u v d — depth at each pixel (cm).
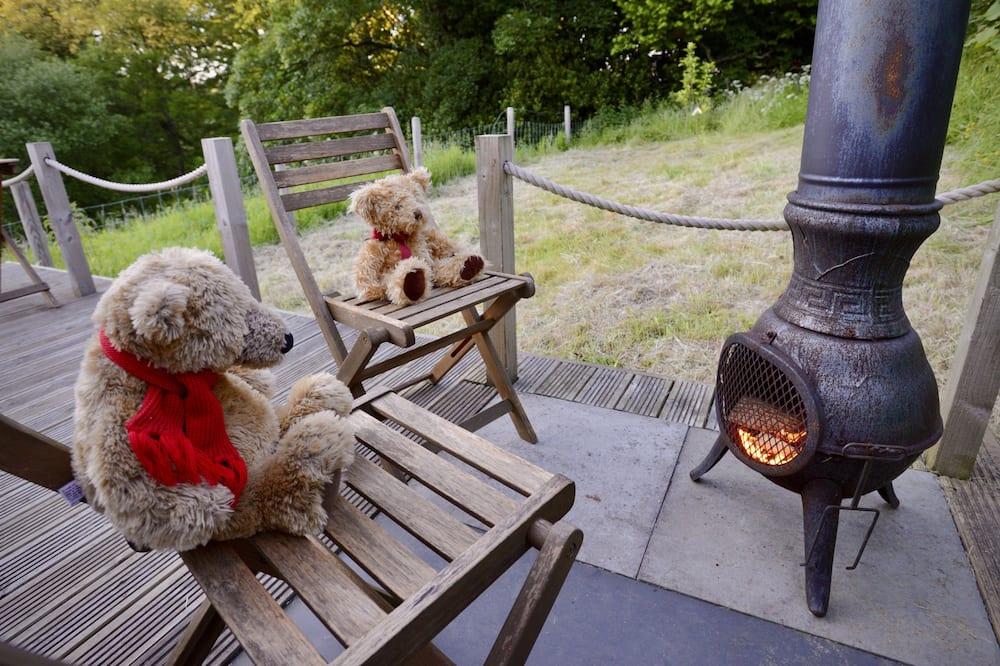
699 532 182
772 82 832
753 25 1041
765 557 171
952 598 157
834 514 153
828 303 147
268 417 129
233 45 1653
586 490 202
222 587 100
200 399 109
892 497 184
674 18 1014
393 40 1326
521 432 230
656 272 401
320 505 115
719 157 643
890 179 133
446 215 583
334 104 1319
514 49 1100
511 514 110
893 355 144
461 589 97
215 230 682
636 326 334
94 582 170
